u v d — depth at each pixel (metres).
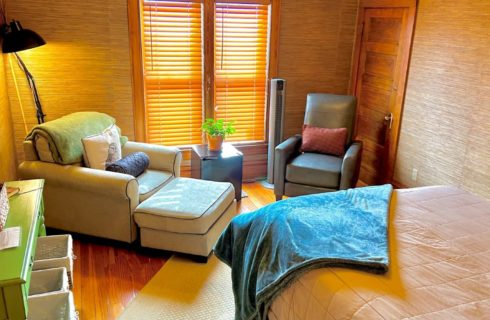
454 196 2.36
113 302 2.45
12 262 1.56
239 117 4.34
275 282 1.73
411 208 2.18
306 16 4.22
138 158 3.28
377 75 4.16
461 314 1.36
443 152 3.38
